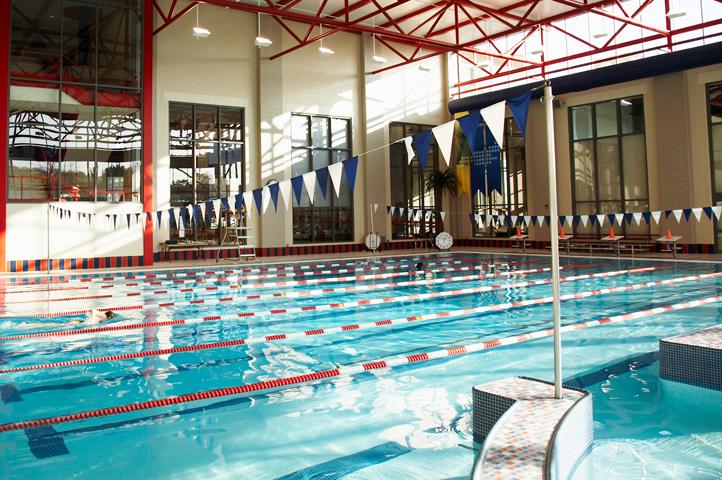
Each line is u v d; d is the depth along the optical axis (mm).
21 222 10031
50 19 10281
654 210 12289
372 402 2877
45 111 10242
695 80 11555
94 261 10609
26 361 3797
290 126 13594
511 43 15188
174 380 3326
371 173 14844
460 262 11492
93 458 2221
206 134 12648
